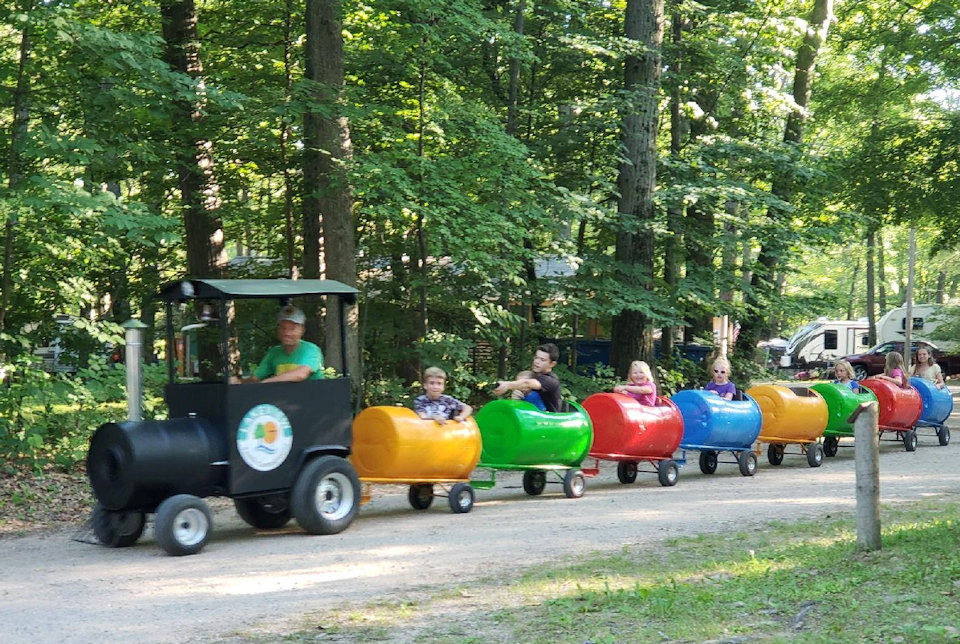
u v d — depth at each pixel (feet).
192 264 67.67
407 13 58.34
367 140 63.31
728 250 80.33
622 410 45.91
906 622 20.16
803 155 80.59
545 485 47.21
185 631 22.09
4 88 46.55
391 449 37.37
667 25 83.05
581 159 75.66
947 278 244.22
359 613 23.20
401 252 68.95
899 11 99.30
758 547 29.81
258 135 61.11
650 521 35.78
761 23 83.82
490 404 42.45
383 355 69.72
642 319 72.84
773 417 53.67
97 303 69.82
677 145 83.10
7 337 47.32
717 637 20.06
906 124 96.99
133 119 51.42
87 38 43.98
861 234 105.19
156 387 51.24
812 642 19.24
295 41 69.41
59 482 45.11
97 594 25.85
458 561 29.19
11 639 21.75
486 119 61.62
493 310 64.95
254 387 32.60
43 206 43.04
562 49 70.54
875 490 27.48
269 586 26.40
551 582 25.67
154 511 32.27
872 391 61.21
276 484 33.22
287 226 71.56
